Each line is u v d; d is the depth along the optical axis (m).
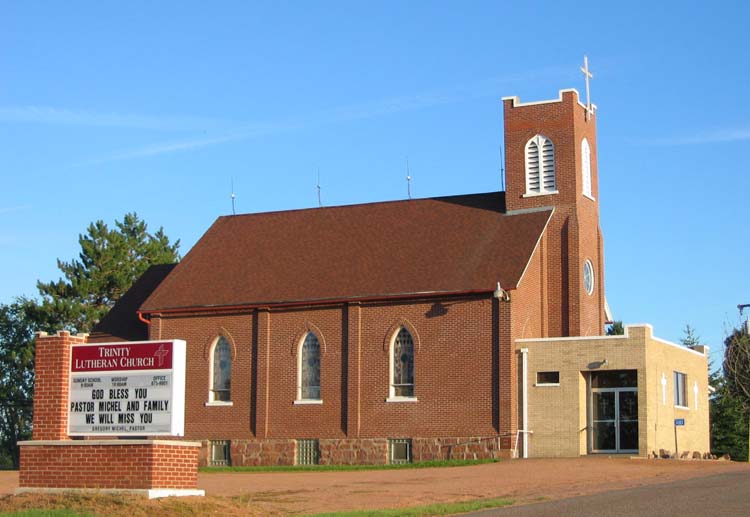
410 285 50.53
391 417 49.75
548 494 30.25
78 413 30.91
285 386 52.41
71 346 31.31
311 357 52.41
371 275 52.38
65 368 31.17
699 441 54.31
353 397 50.59
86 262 89.12
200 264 58.50
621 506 25.75
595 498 28.12
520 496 30.16
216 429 53.59
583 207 54.00
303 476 40.88
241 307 53.84
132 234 95.94
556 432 47.03
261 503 29.52
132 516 26.02
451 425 48.38
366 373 50.66
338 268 53.91
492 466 41.94
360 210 58.53
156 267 63.91
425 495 31.38
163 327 55.75
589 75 56.41
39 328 86.31
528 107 54.81
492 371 47.94
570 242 52.62
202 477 41.12
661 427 48.12
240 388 53.56
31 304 86.56
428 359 49.41
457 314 49.12
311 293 52.62
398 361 50.34
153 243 94.12
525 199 54.00
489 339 48.28
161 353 30.23
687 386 53.00
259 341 53.28
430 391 49.09
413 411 49.31
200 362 54.59
